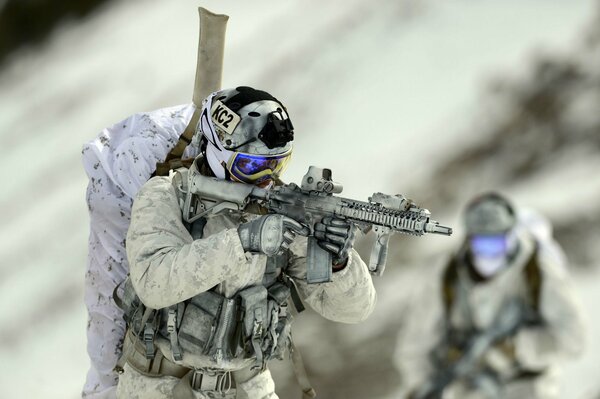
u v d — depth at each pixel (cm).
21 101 6569
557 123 4169
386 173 4291
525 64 4888
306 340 2658
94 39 7206
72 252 4459
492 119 4466
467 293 1382
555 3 5581
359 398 2286
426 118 4759
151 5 7431
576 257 2806
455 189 3884
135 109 6184
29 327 3753
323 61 5650
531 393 1362
